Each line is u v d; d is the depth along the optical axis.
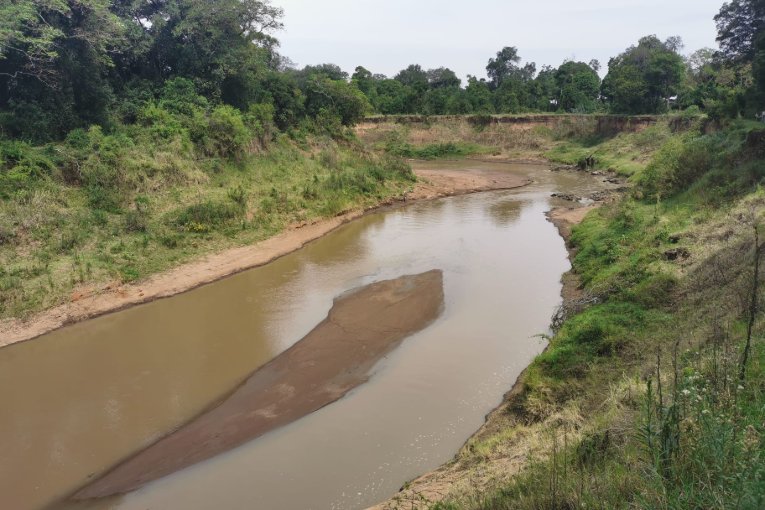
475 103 84.88
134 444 12.81
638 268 17.41
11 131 26.53
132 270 22.22
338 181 36.16
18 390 15.06
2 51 26.05
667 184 26.16
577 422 9.92
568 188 44.78
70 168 25.45
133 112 32.81
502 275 23.11
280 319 19.39
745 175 21.50
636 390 9.34
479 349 16.44
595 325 13.80
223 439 12.78
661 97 64.69
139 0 36.75
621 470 6.64
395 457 11.84
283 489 11.05
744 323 9.98
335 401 14.09
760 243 13.84
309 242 29.23
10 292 19.14
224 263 24.67
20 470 12.00
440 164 62.22
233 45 39.91
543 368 13.18
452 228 31.86
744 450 5.36
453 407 13.55
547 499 6.50
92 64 30.03
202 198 28.53
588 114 70.19
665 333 12.55
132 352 17.11
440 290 21.47
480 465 10.15
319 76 49.78
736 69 44.72
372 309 19.88
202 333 18.36
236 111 36.16
